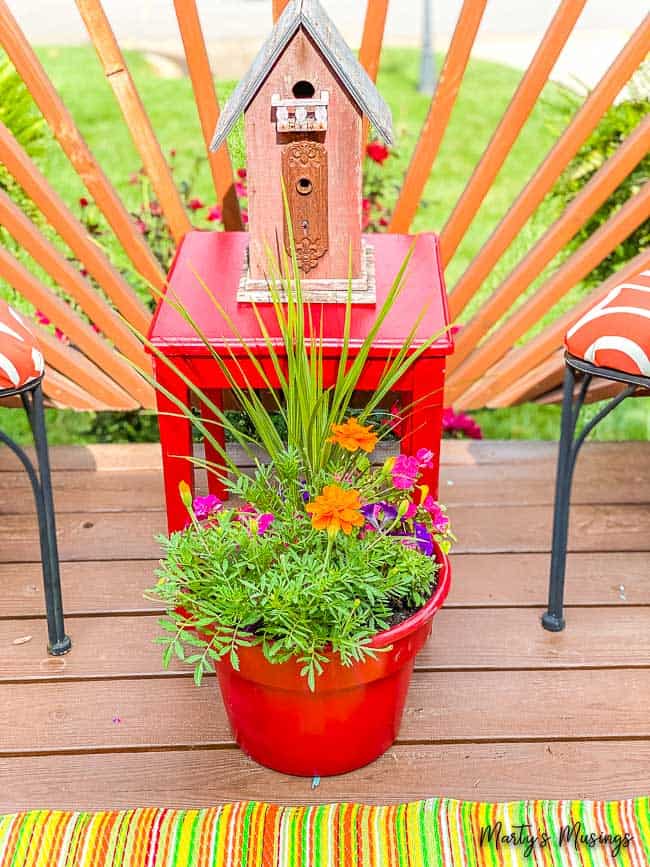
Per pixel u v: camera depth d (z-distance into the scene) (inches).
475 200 74.5
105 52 68.5
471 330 82.0
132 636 66.3
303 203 60.6
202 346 58.1
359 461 55.3
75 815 53.6
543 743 58.8
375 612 51.6
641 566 73.3
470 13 65.1
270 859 51.3
